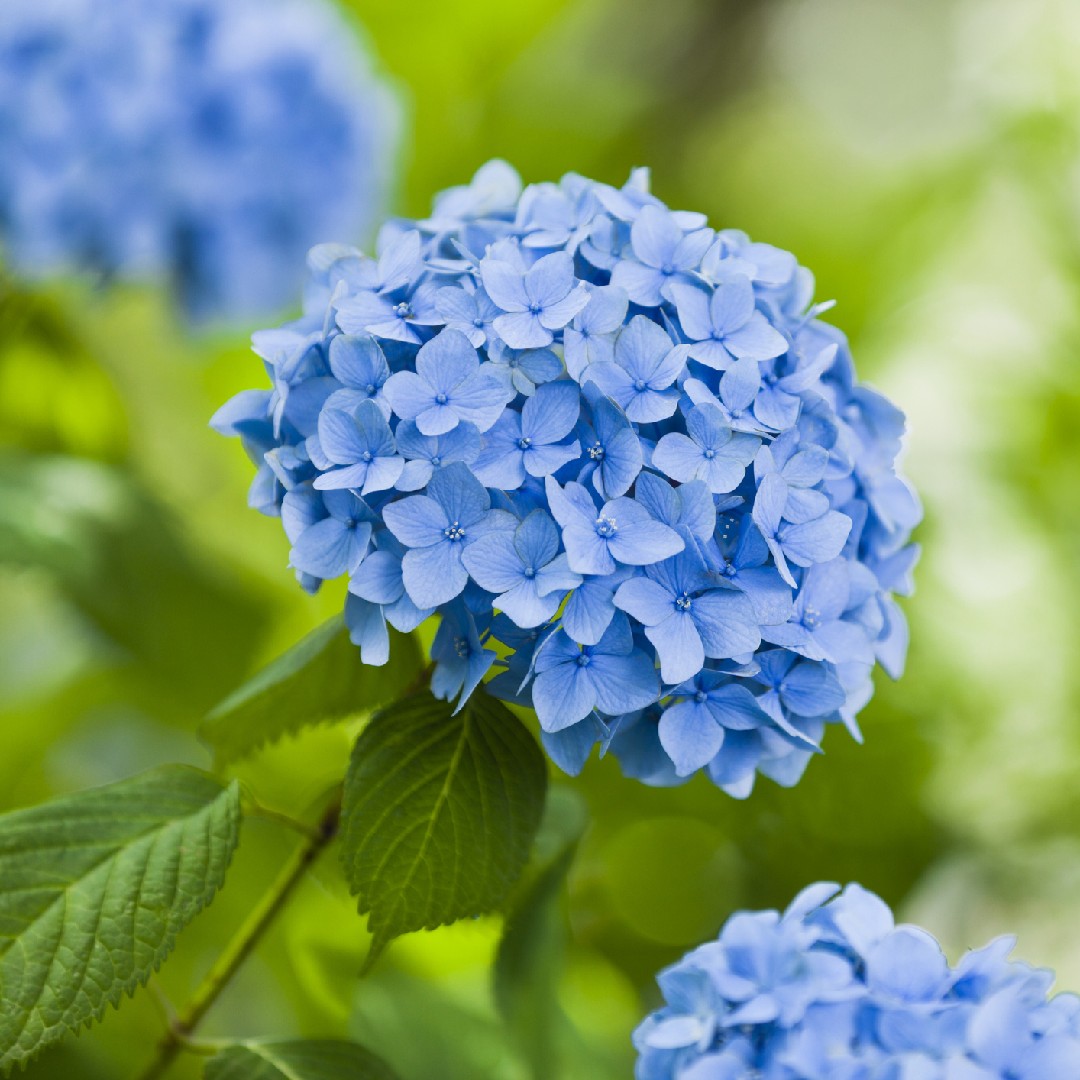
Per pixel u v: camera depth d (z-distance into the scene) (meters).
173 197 1.45
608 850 1.56
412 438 1.18
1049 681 1.60
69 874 1.23
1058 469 1.65
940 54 2.75
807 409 1.21
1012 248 1.92
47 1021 1.21
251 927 1.28
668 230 1.21
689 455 1.18
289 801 1.47
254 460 1.23
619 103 2.33
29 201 1.43
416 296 1.20
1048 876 1.60
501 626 1.19
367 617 1.20
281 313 1.49
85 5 1.44
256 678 1.28
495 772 1.22
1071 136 1.68
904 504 1.24
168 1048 1.28
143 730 1.71
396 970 1.43
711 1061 1.14
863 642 1.21
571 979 1.45
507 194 1.26
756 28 2.79
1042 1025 1.15
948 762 1.58
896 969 1.15
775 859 1.57
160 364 1.69
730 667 1.19
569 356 1.18
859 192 2.43
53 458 1.50
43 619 1.75
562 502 1.17
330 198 1.49
